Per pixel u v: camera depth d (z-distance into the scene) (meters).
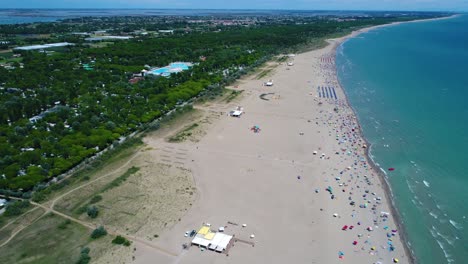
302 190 113.94
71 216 100.69
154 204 106.38
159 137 155.00
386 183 118.25
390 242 91.19
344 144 148.00
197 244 89.75
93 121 158.62
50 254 86.44
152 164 130.88
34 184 113.62
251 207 105.31
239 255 87.06
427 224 98.50
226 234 93.69
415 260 85.69
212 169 127.62
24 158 123.75
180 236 93.12
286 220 99.62
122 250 87.94
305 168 127.94
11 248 88.31
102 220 99.06
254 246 90.06
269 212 103.06
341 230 95.62
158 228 96.06
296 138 154.38
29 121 158.75
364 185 116.62
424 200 109.12
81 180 119.25
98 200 107.88
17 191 111.31
